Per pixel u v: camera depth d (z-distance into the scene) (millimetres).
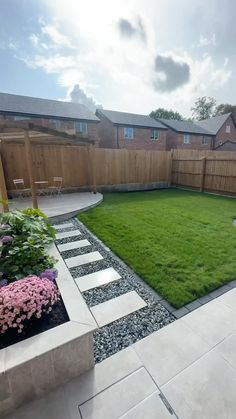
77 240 4137
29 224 2645
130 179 10102
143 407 1444
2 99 13898
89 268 3131
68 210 5770
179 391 1539
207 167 9461
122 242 3914
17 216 2668
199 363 1733
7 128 4688
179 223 4961
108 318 2199
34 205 5227
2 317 1598
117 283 2775
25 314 1662
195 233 4324
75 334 1535
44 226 2863
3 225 2910
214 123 24016
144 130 18188
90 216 5570
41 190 8023
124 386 1569
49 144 7895
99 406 1447
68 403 1467
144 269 3023
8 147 7242
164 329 2062
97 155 9047
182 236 4168
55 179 8062
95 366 1707
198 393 1527
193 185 10258
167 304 2395
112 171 9555
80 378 1618
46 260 2467
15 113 12969
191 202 7391
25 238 2516
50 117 13867
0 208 4734
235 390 1550
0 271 2219
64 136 5578
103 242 4000
